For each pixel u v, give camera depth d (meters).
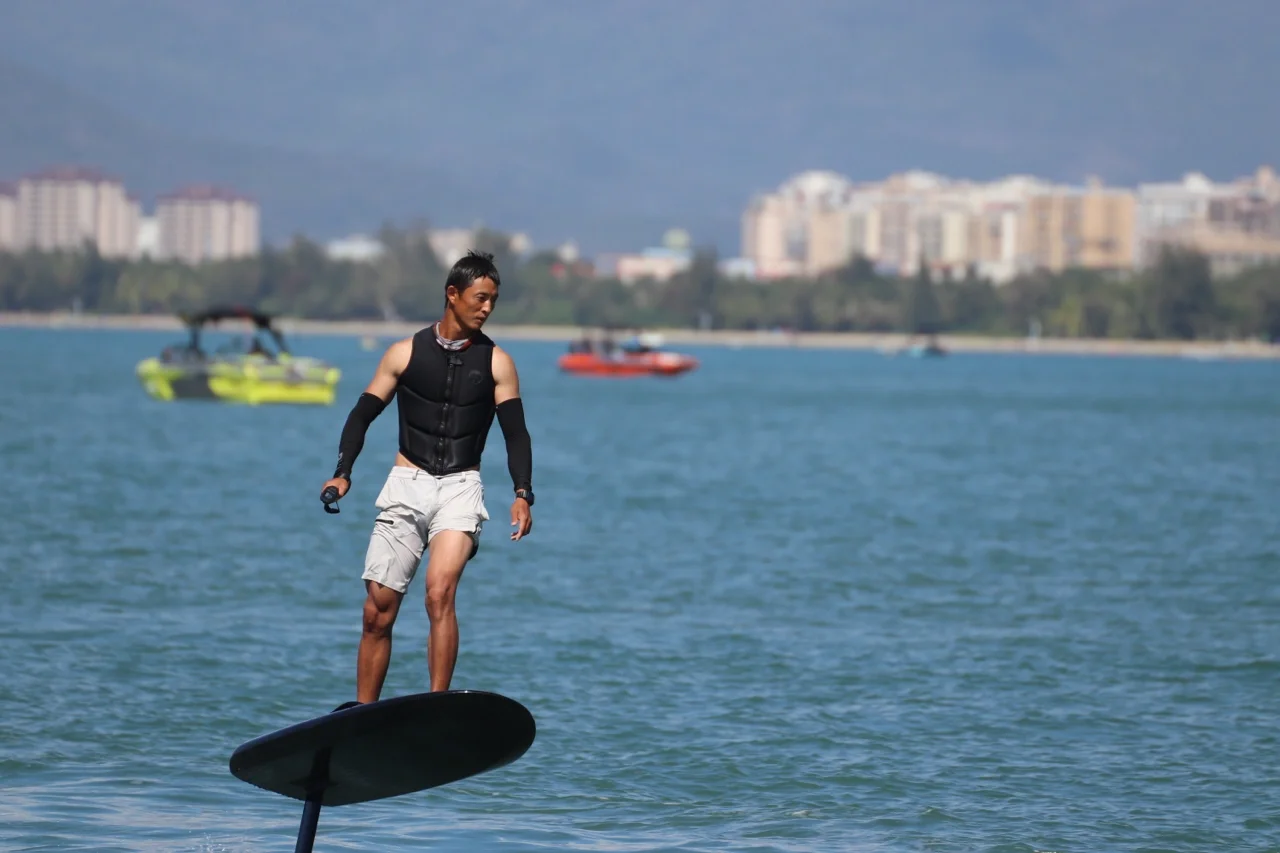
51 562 83.19
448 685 32.72
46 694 53.44
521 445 33.69
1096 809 43.03
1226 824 41.88
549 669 59.44
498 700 30.17
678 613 72.62
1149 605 77.31
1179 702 55.72
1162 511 123.94
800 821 41.75
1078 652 64.50
